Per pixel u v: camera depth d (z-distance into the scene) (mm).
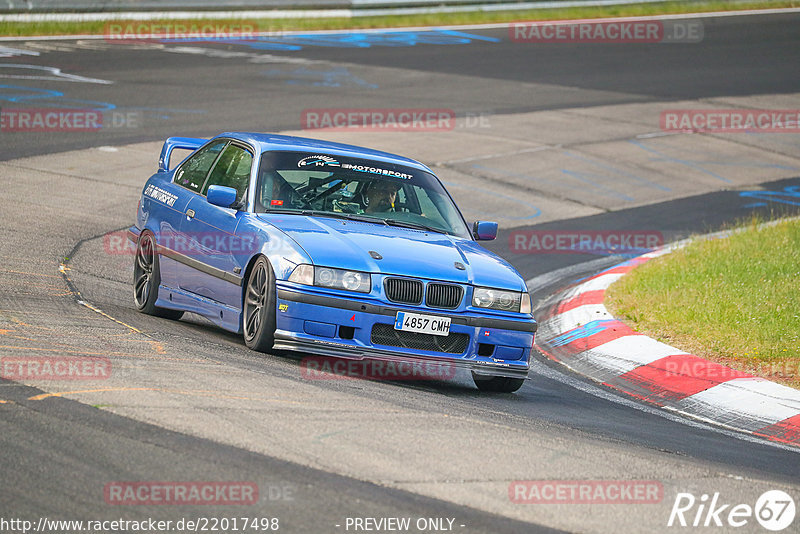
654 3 134000
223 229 27672
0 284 30609
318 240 25453
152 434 17344
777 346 31609
